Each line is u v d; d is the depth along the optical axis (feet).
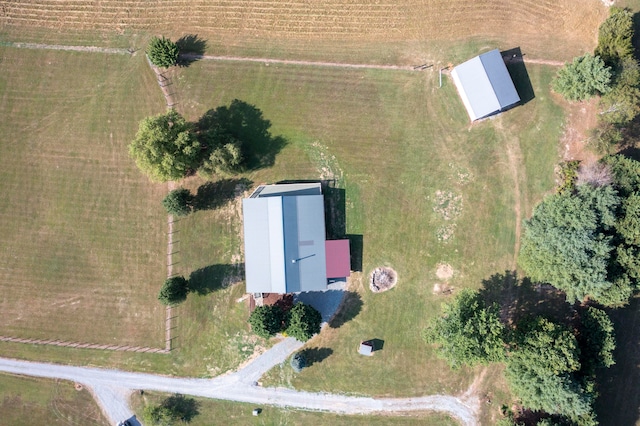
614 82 154.10
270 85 175.83
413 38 173.17
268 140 175.42
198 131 176.45
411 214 170.91
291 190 168.86
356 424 170.91
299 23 176.04
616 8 164.14
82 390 179.11
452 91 170.71
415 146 171.42
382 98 172.76
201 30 178.50
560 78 159.63
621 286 150.10
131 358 178.19
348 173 172.76
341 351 171.94
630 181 151.12
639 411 164.96
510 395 167.02
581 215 144.97
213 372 175.63
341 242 166.09
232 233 175.73
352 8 174.81
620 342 166.30
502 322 167.02
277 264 162.91
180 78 177.99
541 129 168.14
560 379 144.56
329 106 174.09
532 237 153.58
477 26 171.73
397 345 170.40
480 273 168.55
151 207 178.50
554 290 166.71
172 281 166.20
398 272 170.71
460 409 168.35
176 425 175.42
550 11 169.89
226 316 175.42
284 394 173.47
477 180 169.27
